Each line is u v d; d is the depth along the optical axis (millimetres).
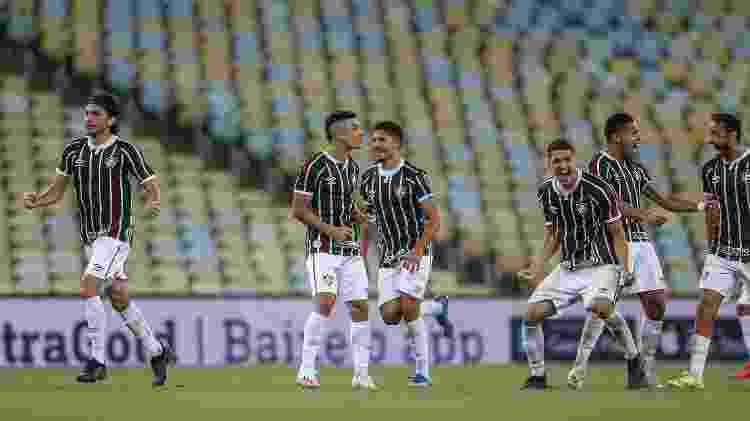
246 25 72625
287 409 23609
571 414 22750
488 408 24062
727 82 79938
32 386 30516
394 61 73188
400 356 48438
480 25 78688
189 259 56312
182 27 71125
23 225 55969
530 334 30766
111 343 45094
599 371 42969
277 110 66312
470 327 49469
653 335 32562
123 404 24453
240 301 47250
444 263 61438
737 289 31875
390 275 31750
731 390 30438
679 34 82750
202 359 46531
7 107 63906
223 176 63219
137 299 45875
